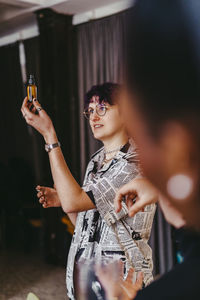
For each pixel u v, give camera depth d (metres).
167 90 0.34
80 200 1.44
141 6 0.35
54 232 4.52
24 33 5.57
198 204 0.36
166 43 0.34
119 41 3.91
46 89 4.47
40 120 1.46
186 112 0.33
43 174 4.59
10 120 5.81
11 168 5.46
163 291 0.39
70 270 1.57
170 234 3.66
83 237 1.55
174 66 0.33
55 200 1.62
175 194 0.37
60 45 4.40
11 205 5.09
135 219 1.47
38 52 4.94
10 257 4.81
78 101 4.48
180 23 0.33
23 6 4.37
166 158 0.36
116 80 3.96
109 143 1.59
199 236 0.39
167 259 3.72
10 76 5.68
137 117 0.36
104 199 1.45
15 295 3.67
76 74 4.48
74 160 4.53
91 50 4.29
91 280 1.10
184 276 0.39
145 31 0.35
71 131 4.53
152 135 0.36
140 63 0.35
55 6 4.24
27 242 4.93
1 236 5.23
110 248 1.47
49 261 4.55
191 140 0.34
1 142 5.98
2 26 5.14
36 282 3.98
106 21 4.06
